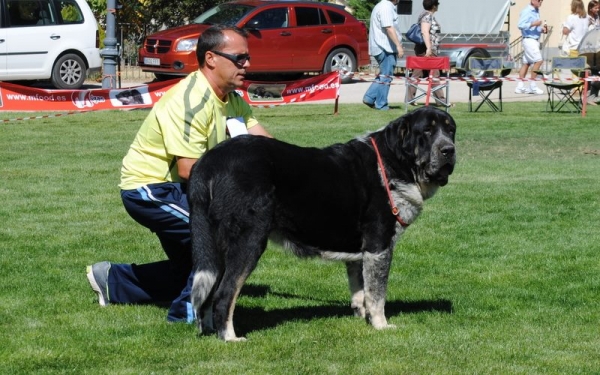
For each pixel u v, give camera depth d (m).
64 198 11.34
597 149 15.77
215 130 6.31
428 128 6.09
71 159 14.31
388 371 5.59
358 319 6.74
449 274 8.20
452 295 7.54
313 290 7.68
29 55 22.28
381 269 6.30
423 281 7.97
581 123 19.02
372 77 22.31
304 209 5.97
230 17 24.81
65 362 5.71
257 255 5.81
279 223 5.98
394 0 20.58
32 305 6.99
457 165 14.07
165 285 6.94
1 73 21.97
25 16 22.33
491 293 7.59
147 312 6.83
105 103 19.69
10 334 6.27
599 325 6.70
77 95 19.42
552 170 13.69
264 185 5.77
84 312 6.82
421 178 6.19
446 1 30.33
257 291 7.62
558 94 24.59
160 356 5.81
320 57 25.78
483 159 14.70
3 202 11.02
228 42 6.17
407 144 6.11
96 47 23.38
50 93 19.09
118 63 22.98
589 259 8.67
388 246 6.27
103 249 8.86
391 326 6.52
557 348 6.13
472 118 19.77
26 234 9.41
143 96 19.98
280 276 8.09
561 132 17.70
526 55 24.98
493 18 30.83
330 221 6.06
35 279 7.73
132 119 19.03
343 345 6.10
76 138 16.52
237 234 5.77
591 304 7.25
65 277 7.82
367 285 6.37
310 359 5.79
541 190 12.02
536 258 8.72
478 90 21.02
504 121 19.27
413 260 8.66
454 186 12.30
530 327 6.62
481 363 5.77
